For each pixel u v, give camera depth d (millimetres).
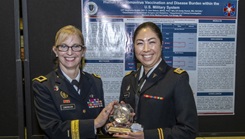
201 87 1887
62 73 1324
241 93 1901
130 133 1172
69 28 1279
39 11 1742
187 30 1843
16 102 1765
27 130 1769
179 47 1853
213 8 1841
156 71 1277
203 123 1908
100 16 1793
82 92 1325
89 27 1793
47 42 1765
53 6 1750
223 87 1895
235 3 1849
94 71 1829
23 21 1720
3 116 1765
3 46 1722
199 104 1897
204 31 1854
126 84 1423
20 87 1735
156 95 1226
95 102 1357
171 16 1828
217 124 1914
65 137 1206
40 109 1260
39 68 1774
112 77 1840
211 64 1877
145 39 1228
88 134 1204
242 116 1916
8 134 1777
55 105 1270
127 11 1804
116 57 1830
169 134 1156
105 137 1855
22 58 1758
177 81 1207
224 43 1869
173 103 1223
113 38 1815
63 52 1252
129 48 1827
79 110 1292
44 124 1235
